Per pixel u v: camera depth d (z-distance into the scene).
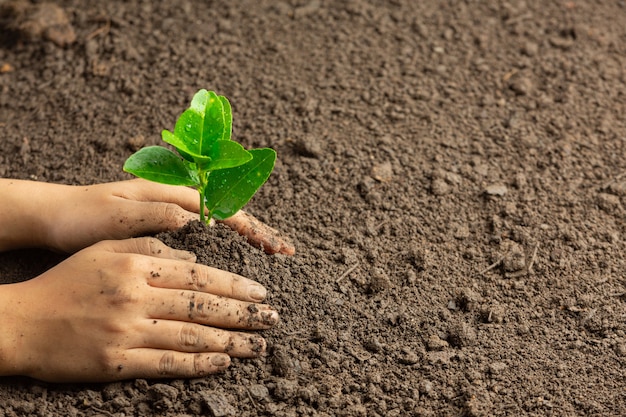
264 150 1.19
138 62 1.44
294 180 1.33
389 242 1.29
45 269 1.27
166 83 1.42
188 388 1.18
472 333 1.23
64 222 1.24
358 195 1.33
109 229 1.23
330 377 1.19
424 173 1.34
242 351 1.19
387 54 1.45
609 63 1.46
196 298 1.18
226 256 1.22
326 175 1.34
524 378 1.20
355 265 1.27
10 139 1.37
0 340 1.17
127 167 1.16
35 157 1.36
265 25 1.48
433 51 1.46
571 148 1.37
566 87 1.43
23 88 1.42
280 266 1.24
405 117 1.39
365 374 1.20
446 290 1.26
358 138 1.37
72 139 1.37
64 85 1.42
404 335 1.23
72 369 1.17
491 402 1.19
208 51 1.45
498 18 1.50
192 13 1.49
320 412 1.18
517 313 1.25
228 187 1.20
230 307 1.19
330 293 1.24
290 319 1.22
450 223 1.31
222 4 1.50
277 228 1.29
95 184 1.30
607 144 1.38
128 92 1.41
